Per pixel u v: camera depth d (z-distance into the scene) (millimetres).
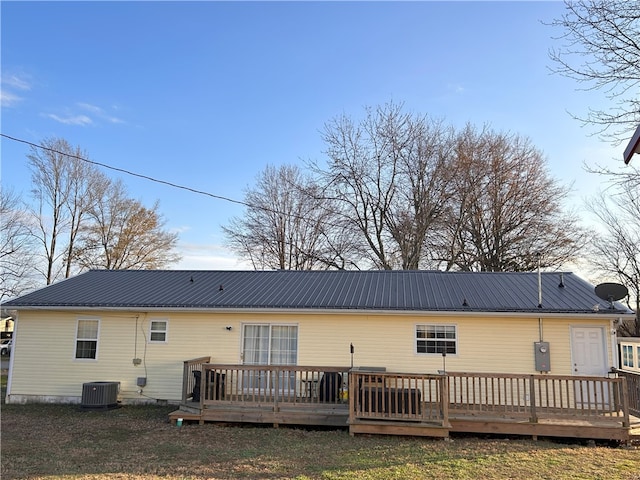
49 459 7836
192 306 13234
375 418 9867
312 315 13125
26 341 14086
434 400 12352
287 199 33625
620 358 15172
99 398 12648
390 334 12742
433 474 7039
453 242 28422
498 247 28531
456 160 28594
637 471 7270
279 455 8180
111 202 35469
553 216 27984
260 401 10969
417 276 15953
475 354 12297
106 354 13781
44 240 32594
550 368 11820
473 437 9828
